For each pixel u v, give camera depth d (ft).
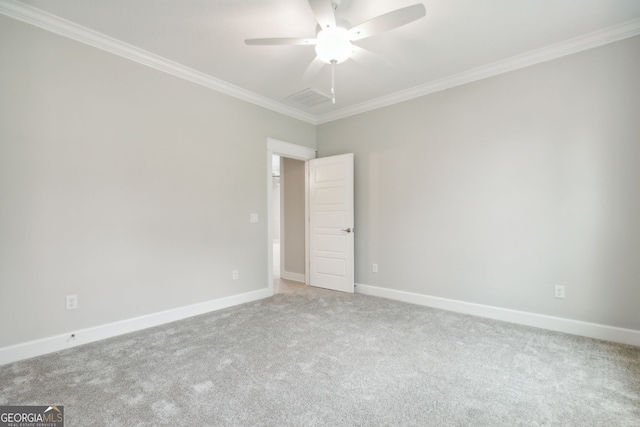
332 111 14.85
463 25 8.20
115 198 9.09
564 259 9.26
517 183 10.05
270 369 6.98
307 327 9.62
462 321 10.17
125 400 5.79
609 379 6.53
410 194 12.52
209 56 9.85
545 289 9.56
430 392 6.07
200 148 11.18
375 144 13.64
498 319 10.34
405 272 12.67
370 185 13.79
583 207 8.97
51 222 7.95
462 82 11.12
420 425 5.13
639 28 8.11
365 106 13.79
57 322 8.03
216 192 11.65
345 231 14.11
